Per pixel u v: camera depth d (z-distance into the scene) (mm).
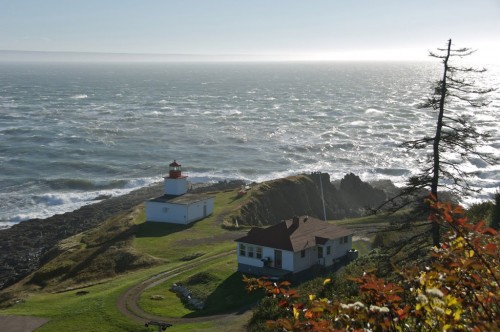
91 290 46469
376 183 104125
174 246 59031
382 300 8062
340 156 127750
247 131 161750
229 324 34750
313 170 116562
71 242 66188
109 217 82688
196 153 133000
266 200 82125
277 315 32125
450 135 27359
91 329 36656
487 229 8820
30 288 52406
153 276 47281
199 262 50500
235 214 73375
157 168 118875
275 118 189875
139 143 143375
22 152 129125
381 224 64688
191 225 67875
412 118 183125
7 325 38125
